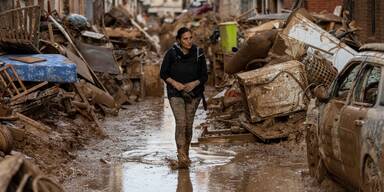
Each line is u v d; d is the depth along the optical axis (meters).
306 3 43.66
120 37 43.12
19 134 15.72
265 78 19.83
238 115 23.58
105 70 30.14
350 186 12.50
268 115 19.89
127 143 20.34
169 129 23.69
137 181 14.88
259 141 19.81
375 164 10.56
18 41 22.22
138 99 34.91
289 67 19.95
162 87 37.00
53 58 21.83
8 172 7.75
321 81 20.78
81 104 22.06
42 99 19.95
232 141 19.89
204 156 17.92
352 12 37.84
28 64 20.69
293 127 19.62
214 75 39.84
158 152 18.70
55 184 8.49
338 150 12.44
